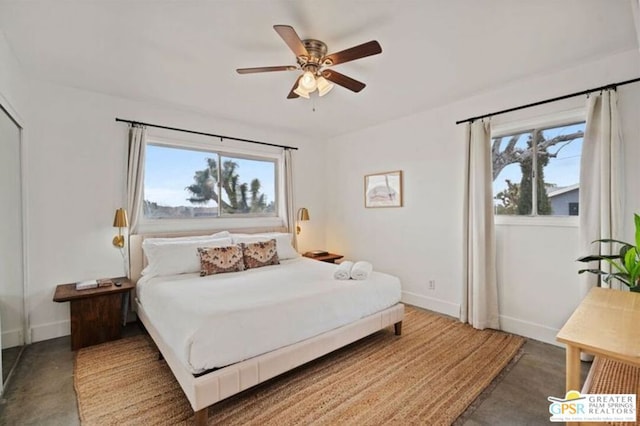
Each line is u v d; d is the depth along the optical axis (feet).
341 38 7.03
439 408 6.07
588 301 5.32
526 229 9.59
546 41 7.20
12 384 6.87
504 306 10.03
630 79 7.65
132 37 6.98
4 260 7.91
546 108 9.07
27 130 8.98
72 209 9.81
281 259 12.45
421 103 11.32
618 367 5.06
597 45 7.38
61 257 9.61
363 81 9.36
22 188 8.80
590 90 8.14
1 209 7.70
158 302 7.77
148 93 10.27
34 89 9.15
